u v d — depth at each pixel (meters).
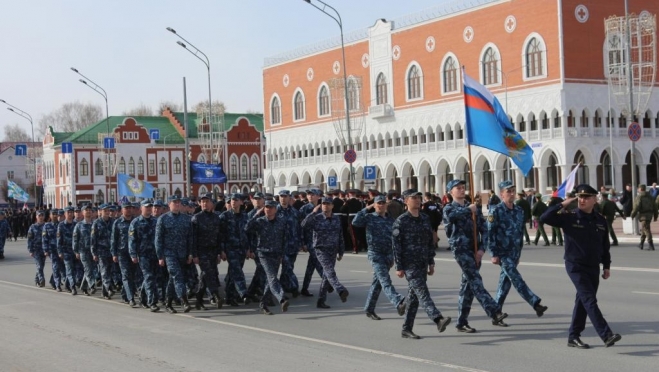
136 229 16.16
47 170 109.06
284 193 17.31
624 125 68.06
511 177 69.38
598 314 10.18
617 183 66.19
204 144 100.88
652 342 10.71
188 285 17.33
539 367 9.50
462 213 12.00
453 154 74.31
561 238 31.00
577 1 64.94
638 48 62.66
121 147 100.94
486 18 71.31
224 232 16.12
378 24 83.75
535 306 12.27
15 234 58.69
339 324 13.52
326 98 91.75
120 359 11.00
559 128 64.19
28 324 14.72
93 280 19.53
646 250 27.22
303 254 31.34
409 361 10.12
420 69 78.88
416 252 11.54
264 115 103.06
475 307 14.62
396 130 82.12
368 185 53.22
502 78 69.94
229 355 11.02
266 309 15.17
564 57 64.31
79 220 20.25
